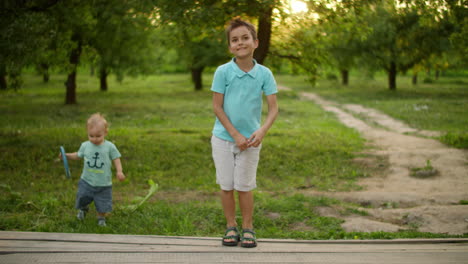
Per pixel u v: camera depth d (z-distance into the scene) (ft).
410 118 51.16
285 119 52.65
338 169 25.93
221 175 9.83
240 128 9.56
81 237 9.81
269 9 25.36
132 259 8.39
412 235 13.53
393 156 28.58
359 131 42.37
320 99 81.97
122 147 29.58
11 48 24.73
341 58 81.92
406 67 94.53
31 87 110.42
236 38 9.30
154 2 25.44
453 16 28.43
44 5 30.45
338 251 9.25
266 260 8.54
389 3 26.91
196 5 24.89
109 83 138.31
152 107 65.31
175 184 21.75
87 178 14.51
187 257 8.62
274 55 35.53
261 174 24.57
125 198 18.88
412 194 19.51
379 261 8.52
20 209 16.37
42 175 22.91
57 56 48.14
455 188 20.99
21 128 40.60
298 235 13.82
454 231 14.60
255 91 9.52
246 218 10.03
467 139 32.73
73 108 61.93
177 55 97.30
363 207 18.29
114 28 53.47
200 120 51.06
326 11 25.84
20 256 8.35
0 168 23.82
